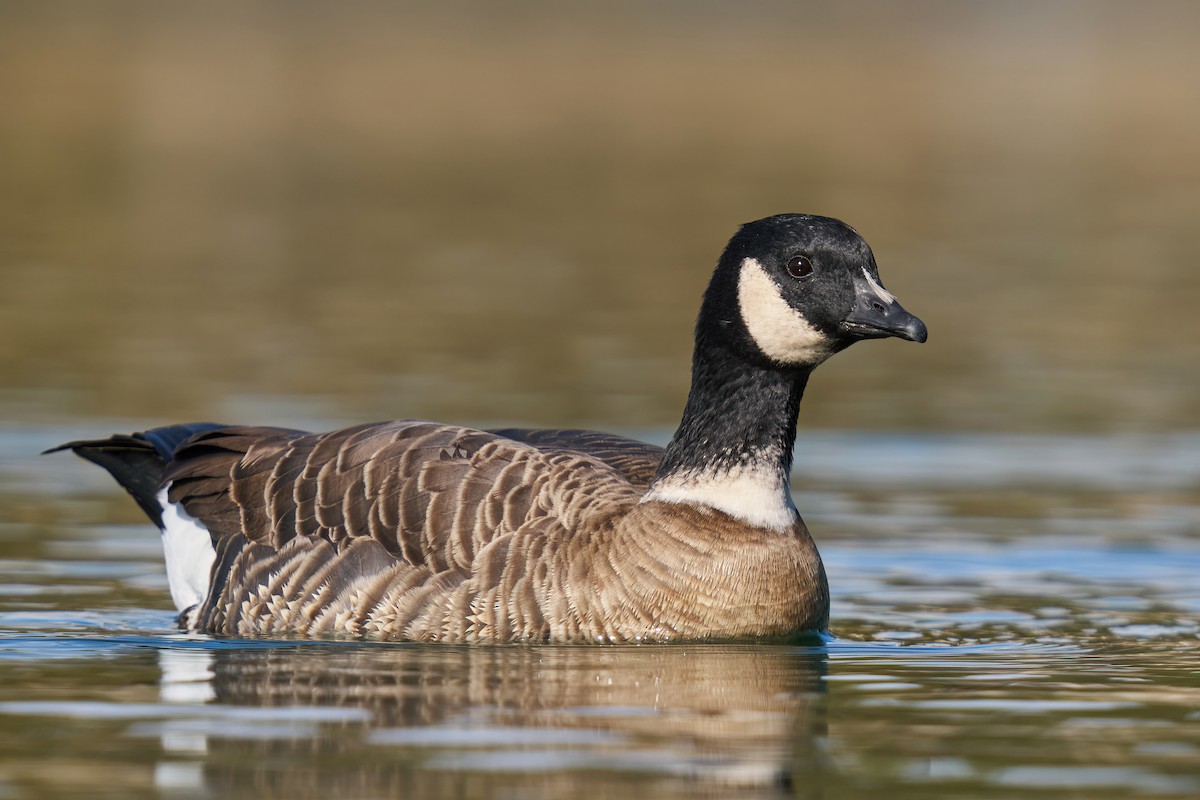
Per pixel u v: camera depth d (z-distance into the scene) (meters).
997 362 24.42
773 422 12.39
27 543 15.24
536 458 12.41
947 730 9.69
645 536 12.02
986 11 97.38
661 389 21.95
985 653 11.81
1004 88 69.31
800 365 12.39
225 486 12.80
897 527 16.17
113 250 33.66
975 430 20.28
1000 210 40.38
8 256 32.62
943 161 49.38
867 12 95.31
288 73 67.81
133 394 21.20
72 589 13.74
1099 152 51.97
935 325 27.19
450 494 12.10
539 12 89.94
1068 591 13.99
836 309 12.16
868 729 9.70
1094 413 21.16
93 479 17.64
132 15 82.62
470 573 11.89
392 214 39.31
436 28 83.31
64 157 47.62
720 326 12.40
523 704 10.11
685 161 48.66
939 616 13.16
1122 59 80.56
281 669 11.00
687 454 12.38
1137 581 14.35
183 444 13.10
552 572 11.86
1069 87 69.75
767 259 12.30
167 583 14.02
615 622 11.88
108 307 27.53
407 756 8.97
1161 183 45.38
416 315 27.22
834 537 15.81
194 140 51.56
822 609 12.40
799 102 63.59
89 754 9.02
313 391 21.50
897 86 69.19
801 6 95.88
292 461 12.62
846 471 18.38
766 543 12.15
